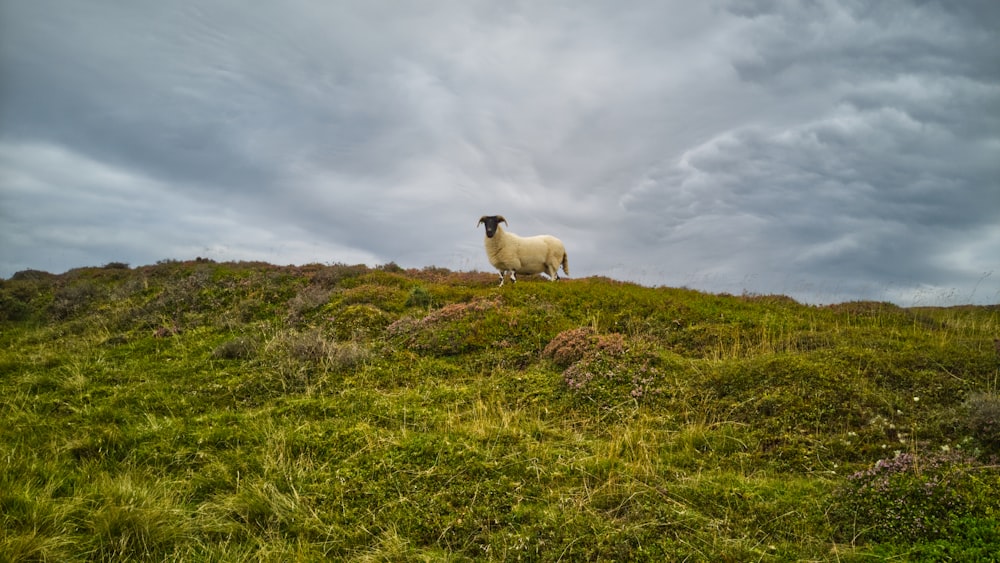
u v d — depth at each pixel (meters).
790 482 6.60
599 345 10.98
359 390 10.05
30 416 8.89
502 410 9.01
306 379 10.53
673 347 12.30
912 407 8.12
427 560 5.36
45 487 6.40
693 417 8.66
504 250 18.34
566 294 16.17
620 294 16.33
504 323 13.21
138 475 6.98
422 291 16.27
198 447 7.82
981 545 4.87
